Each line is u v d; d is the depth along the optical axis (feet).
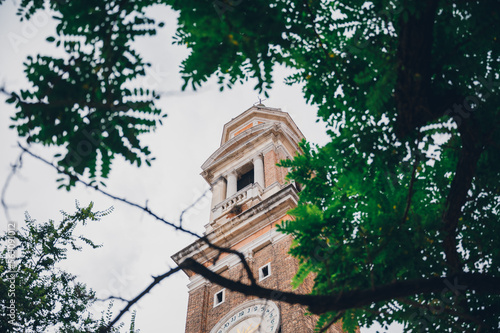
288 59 18.90
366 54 18.16
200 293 73.87
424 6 16.21
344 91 20.27
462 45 18.71
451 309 21.85
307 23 19.12
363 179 21.35
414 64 17.38
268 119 117.39
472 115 18.60
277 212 77.25
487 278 19.71
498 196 22.91
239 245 77.15
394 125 20.29
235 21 17.17
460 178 19.81
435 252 21.52
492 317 23.08
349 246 20.11
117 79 16.29
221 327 63.72
